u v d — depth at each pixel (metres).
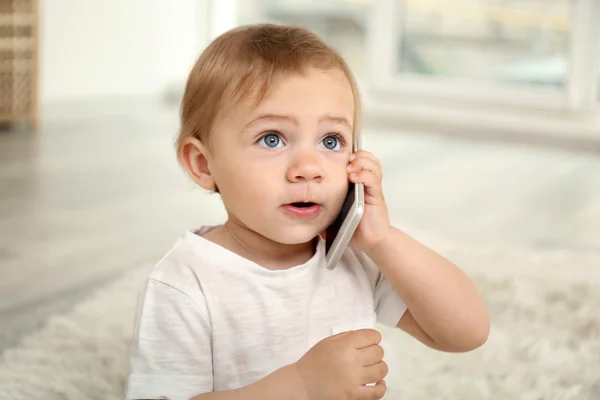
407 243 0.85
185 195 2.26
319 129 0.78
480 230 2.00
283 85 0.77
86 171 2.50
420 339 0.91
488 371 1.15
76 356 1.14
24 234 1.78
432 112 3.60
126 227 1.89
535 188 2.54
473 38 3.69
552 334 1.29
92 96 3.62
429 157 3.02
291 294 0.80
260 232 0.79
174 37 4.15
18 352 1.14
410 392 1.08
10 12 3.01
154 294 0.78
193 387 0.76
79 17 3.47
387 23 3.78
